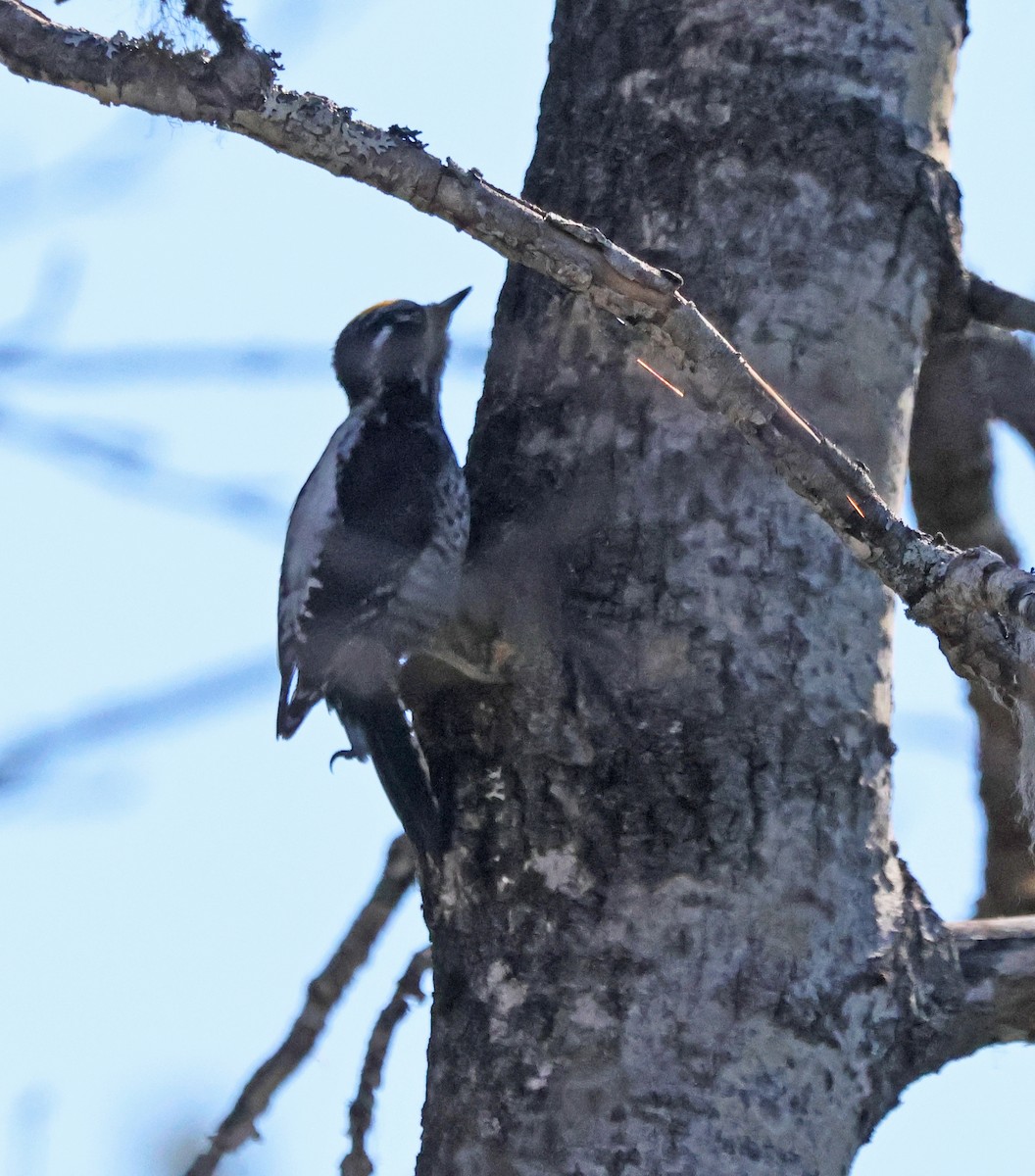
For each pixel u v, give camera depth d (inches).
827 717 318.0
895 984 308.7
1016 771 409.1
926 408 410.3
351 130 274.8
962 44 373.1
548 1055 302.0
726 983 300.4
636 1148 292.4
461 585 354.0
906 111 357.7
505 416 364.5
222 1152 385.4
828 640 322.7
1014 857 414.0
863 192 349.4
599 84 370.0
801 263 344.5
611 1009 301.4
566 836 315.3
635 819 311.9
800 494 284.2
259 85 274.1
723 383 279.4
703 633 321.4
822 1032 299.9
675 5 365.4
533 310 367.2
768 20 357.1
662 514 330.3
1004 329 370.9
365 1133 391.5
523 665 328.2
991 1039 314.8
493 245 279.1
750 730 314.8
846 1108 300.4
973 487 427.8
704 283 346.0
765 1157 291.6
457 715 332.5
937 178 358.3
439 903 325.7
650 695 319.0
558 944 308.7
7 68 279.1
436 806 329.4
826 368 340.2
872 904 312.8
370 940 395.9
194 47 273.6
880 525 282.5
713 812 309.9
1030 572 268.4
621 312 279.1
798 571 324.2
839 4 357.4
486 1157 300.4
